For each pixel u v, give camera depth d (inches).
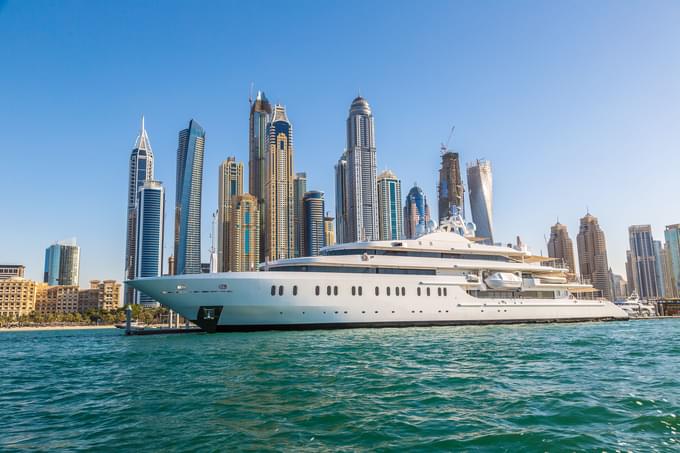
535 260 2425.0
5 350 1608.0
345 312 1776.6
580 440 445.7
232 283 1679.4
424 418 527.2
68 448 443.2
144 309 6318.9
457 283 1994.3
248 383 744.3
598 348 1201.4
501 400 610.2
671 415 526.9
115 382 805.9
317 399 624.1
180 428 499.8
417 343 1322.6
